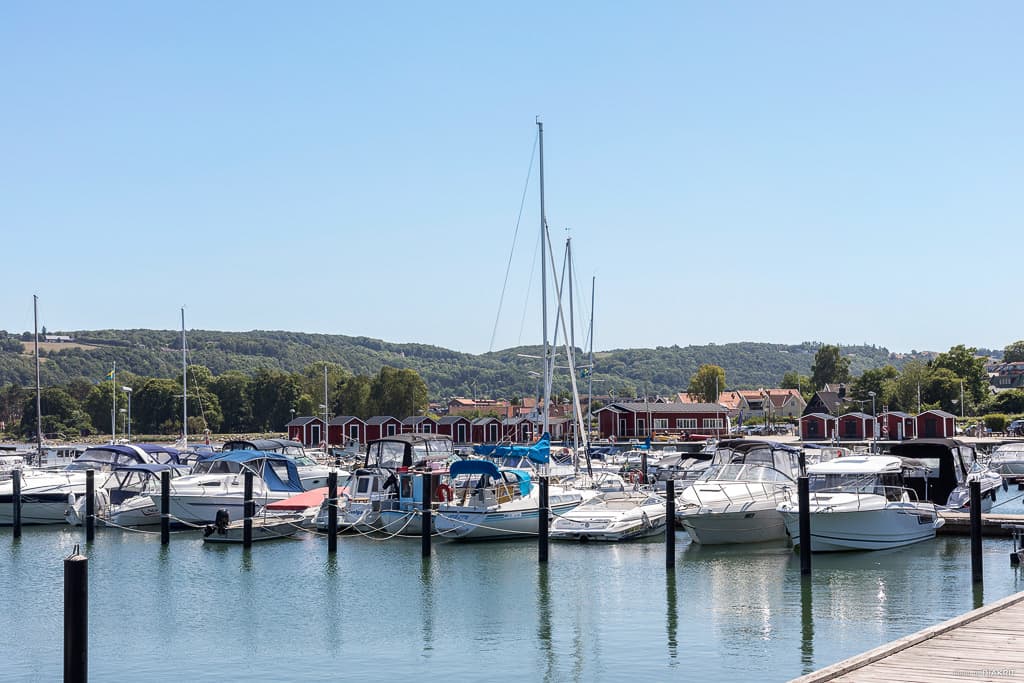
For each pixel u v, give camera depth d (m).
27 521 43.69
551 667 21.62
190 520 41.06
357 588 30.06
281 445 61.47
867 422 114.12
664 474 54.38
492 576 31.55
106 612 27.19
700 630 24.41
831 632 23.92
